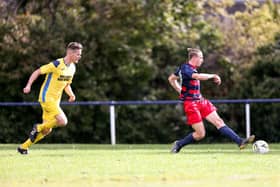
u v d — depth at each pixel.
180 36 55.59
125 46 54.16
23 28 52.53
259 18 56.00
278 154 31.97
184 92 32.66
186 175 22.95
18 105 50.41
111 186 20.55
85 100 53.16
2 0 54.94
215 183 20.89
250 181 21.34
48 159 29.41
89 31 53.69
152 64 54.81
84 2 55.22
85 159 29.36
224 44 55.22
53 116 32.06
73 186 20.72
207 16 57.12
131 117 53.84
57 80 31.97
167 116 53.56
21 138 53.44
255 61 52.72
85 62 52.94
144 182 21.38
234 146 41.38
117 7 54.28
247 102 46.38
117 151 35.00
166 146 41.53
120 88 54.56
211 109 32.81
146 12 54.69
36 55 52.28
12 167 26.08
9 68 52.75
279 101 46.38
